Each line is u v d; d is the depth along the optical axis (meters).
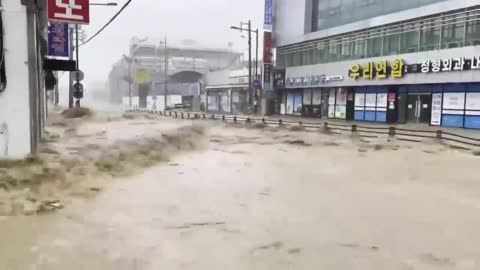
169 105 75.00
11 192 7.88
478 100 26.67
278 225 6.61
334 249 5.62
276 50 47.75
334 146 18.31
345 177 10.89
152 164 12.14
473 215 7.33
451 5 27.31
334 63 38.19
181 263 5.03
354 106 36.97
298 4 43.44
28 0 10.33
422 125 30.06
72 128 23.83
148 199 8.02
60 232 5.96
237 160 13.55
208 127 28.56
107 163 11.44
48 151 12.52
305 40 42.38
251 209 7.51
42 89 17.78
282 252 5.48
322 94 41.06
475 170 12.16
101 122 30.27
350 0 36.97
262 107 49.62
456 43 27.33
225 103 63.50
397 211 7.55
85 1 12.70
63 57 20.22
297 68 43.59
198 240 5.84
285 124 30.97
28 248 5.33
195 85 74.12
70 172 9.89
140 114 47.81
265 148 17.23
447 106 28.77
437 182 10.34
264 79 47.84
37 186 8.43
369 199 8.44
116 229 6.18
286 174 11.17
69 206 7.30
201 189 9.02
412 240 6.02
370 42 34.41
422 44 29.77
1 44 10.14
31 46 10.59
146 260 5.08
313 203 8.04
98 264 4.91
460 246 5.80
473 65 25.81
